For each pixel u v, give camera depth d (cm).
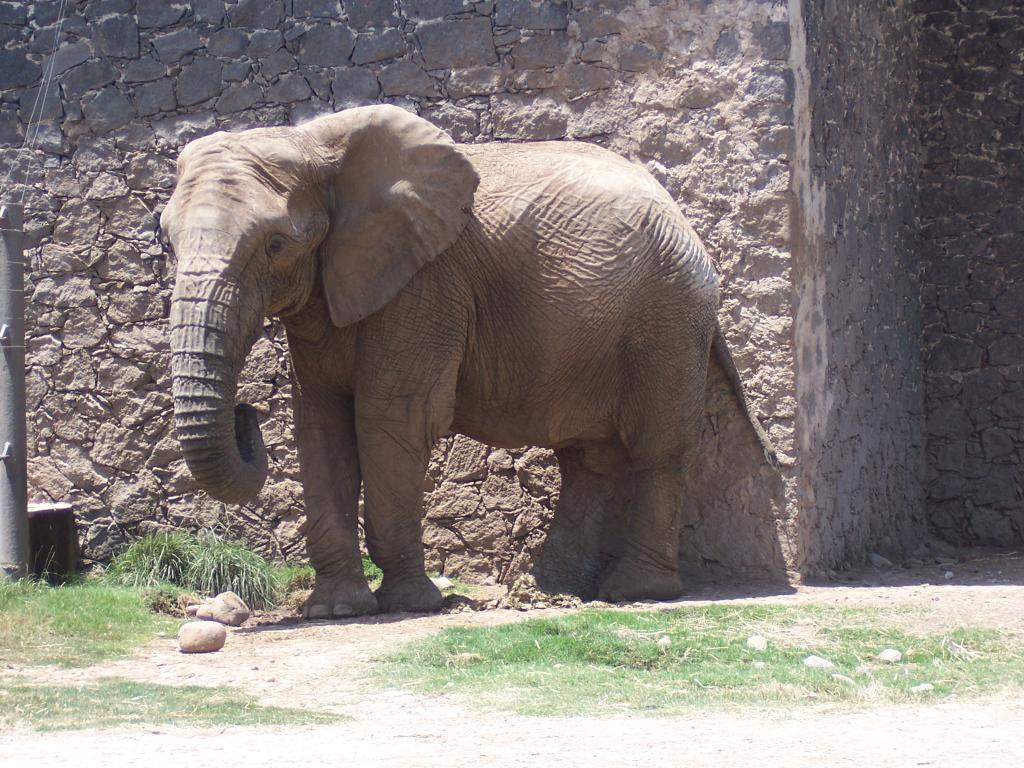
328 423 1272
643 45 1456
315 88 1514
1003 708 908
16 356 1327
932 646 1073
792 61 1421
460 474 1465
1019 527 1850
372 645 1085
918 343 1862
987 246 1869
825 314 1505
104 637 1125
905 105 1827
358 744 793
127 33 1534
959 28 1880
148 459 1512
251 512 1499
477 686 955
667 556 1324
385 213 1203
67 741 797
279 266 1163
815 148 1486
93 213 1530
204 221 1113
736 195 1423
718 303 1355
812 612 1185
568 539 1401
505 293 1273
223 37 1524
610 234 1278
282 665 1023
